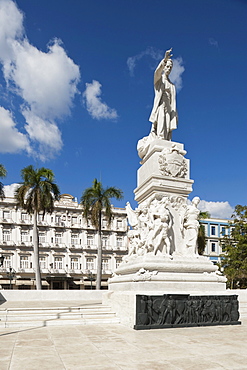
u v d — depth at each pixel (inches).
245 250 1386.6
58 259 2434.8
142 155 548.1
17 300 616.1
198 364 210.5
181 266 432.5
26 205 1286.9
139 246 469.1
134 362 214.5
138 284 396.8
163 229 447.2
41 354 235.9
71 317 394.0
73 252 2468.0
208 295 377.7
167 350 247.4
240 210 1454.2
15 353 238.5
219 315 374.0
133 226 519.5
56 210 2477.9
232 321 379.9
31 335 307.0
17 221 2377.0
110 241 2561.5
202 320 365.7
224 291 427.8
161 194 485.1
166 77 559.2
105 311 418.9
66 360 219.3
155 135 548.1
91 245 2514.8
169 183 490.3
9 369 198.7
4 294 612.7
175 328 347.6
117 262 2541.8
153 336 301.6
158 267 420.5
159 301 351.9
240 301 538.0
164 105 552.1
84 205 1389.0
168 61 548.4
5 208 2364.7
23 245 2341.3
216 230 2322.8
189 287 415.2
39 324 366.3
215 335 308.8
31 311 411.2
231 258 1413.6
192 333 318.7
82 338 291.9
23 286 2292.1
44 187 1263.5
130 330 333.7
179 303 359.6
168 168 492.1
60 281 2384.4
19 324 361.1
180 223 483.2
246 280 1379.2
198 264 447.5
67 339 287.4
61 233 2471.7
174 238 474.6
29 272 2308.1
